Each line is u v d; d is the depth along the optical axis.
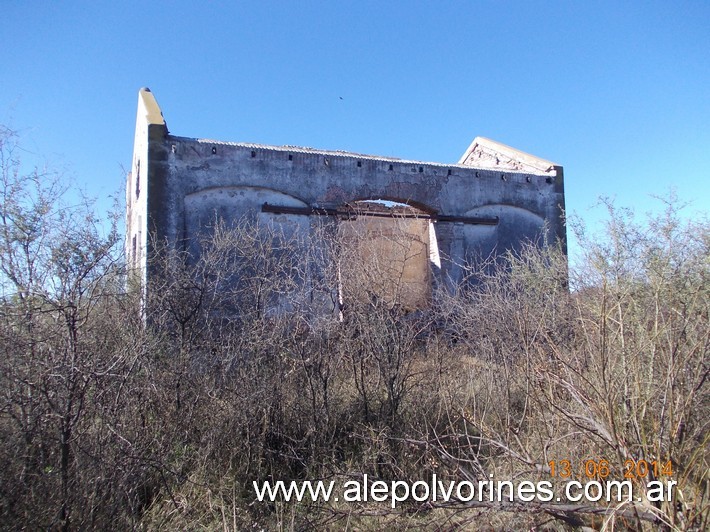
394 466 4.63
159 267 6.46
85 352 4.09
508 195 14.64
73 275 4.17
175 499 4.36
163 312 5.72
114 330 4.70
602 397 3.57
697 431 3.38
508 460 4.45
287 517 4.29
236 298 6.48
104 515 3.89
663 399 3.44
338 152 14.34
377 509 4.22
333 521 4.25
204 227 11.48
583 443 3.97
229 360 5.27
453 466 4.54
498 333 6.30
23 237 4.05
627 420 3.47
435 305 7.63
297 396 5.42
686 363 3.47
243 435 5.01
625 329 3.82
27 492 3.71
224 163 11.79
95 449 4.01
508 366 5.73
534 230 14.91
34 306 3.98
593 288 4.77
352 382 5.86
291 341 5.52
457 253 13.91
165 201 11.22
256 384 5.18
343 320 5.82
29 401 3.79
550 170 15.34
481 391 5.88
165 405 4.99
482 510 3.90
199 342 5.77
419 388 5.86
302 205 12.37
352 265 6.19
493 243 14.36
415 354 6.35
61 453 3.80
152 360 4.97
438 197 13.77
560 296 5.90
